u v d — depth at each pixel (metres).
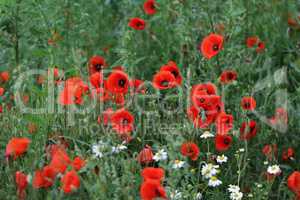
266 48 6.55
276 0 6.87
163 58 6.41
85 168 3.95
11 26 6.21
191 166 4.79
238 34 6.47
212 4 6.48
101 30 6.96
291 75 6.10
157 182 3.68
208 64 5.72
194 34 6.29
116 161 4.28
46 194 4.05
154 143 4.79
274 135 5.16
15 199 3.95
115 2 7.49
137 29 6.26
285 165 4.89
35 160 4.09
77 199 3.99
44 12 6.04
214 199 4.42
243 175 4.61
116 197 3.88
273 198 4.72
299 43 6.59
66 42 6.32
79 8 6.45
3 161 4.40
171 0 6.72
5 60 6.10
